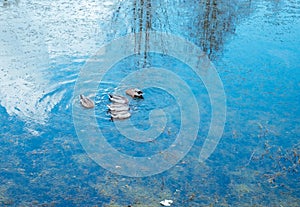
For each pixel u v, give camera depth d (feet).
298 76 28.32
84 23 35.91
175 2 43.62
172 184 18.28
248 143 21.22
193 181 18.53
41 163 19.07
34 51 29.71
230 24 37.88
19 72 26.53
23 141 20.42
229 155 20.31
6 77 25.77
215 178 18.79
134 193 17.61
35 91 24.48
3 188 17.48
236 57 31.01
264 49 32.65
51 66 27.63
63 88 24.98
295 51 32.48
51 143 20.40
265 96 25.64
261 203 17.43
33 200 16.92
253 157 20.20
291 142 21.36
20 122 21.79
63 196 17.22
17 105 23.11
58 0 42.11
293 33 36.27
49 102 23.56
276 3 45.27
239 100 25.03
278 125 22.77
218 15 40.16
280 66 29.76
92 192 17.53
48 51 29.84
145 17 38.27
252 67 29.45
